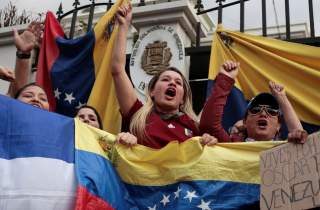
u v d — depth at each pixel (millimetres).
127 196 3906
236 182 3816
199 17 7809
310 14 6855
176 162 3957
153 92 4562
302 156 3088
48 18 7055
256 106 4508
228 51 6578
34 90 4648
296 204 2992
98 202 3656
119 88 4594
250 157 3898
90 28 7703
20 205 3457
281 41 6426
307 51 6254
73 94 6453
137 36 7375
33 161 3613
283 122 5199
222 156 3920
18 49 5484
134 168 3982
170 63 6625
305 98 6031
